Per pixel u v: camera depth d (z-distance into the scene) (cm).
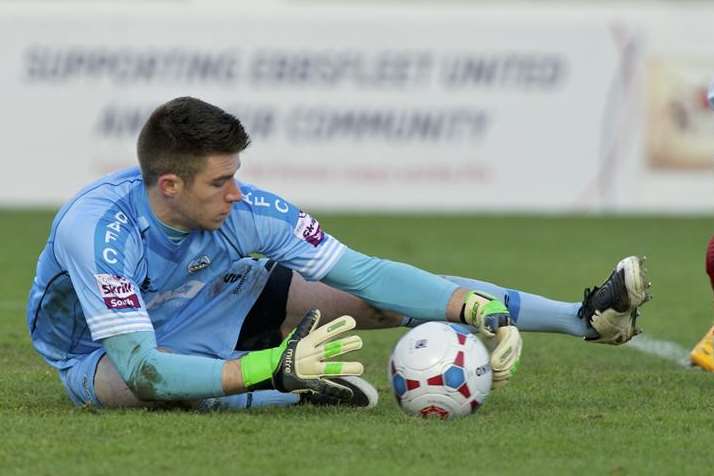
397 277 1989
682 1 8106
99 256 1844
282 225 1966
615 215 7012
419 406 1889
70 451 1667
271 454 1655
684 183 7044
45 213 6788
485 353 1920
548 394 2188
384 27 6906
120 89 6831
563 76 6994
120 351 1847
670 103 7000
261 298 2081
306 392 2009
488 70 6962
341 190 6938
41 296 1975
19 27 6775
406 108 6938
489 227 6362
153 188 1873
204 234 1945
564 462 1636
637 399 2136
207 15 6844
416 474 1566
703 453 1700
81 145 6838
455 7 6950
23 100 6800
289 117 6888
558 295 3925
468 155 6975
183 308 2014
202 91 6862
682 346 2952
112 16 6812
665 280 4475
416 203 6975
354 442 1725
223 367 1825
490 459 1644
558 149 7006
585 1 8212
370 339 2988
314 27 6875
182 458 1631
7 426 1823
